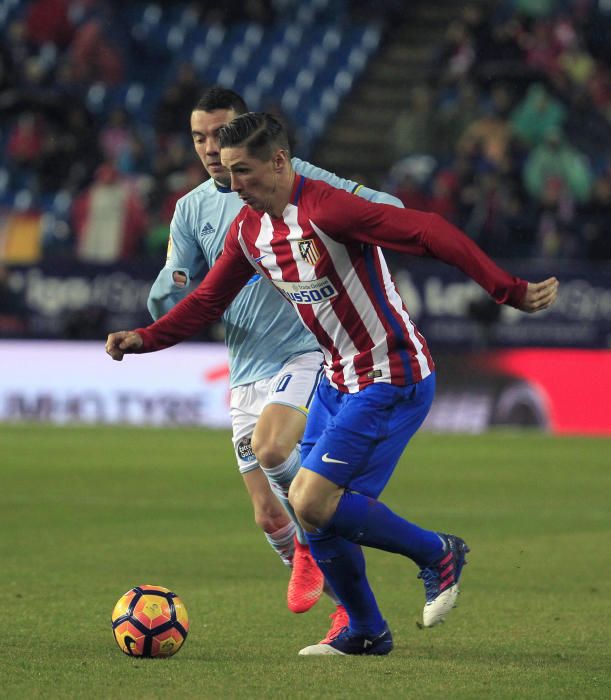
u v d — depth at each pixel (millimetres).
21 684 17234
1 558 30047
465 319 62031
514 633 22047
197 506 39406
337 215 18547
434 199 69562
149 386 63812
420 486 44219
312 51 89125
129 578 27516
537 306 18109
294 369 23172
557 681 17781
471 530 35312
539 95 78688
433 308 62062
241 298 23891
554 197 71250
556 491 43219
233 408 24328
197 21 90062
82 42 83875
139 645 19078
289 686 17203
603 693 17047
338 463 18953
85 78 83812
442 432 61938
